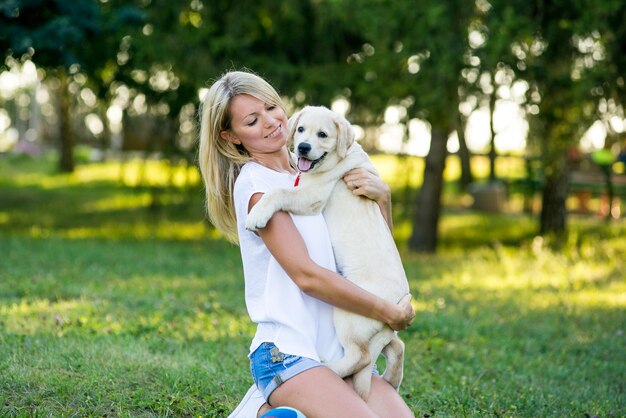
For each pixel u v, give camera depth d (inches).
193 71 483.8
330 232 137.1
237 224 136.5
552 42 442.3
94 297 288.7
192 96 504.1
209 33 500.4
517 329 279.4
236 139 142.0
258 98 139.5
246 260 134.3
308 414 121.5
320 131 141.3
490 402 189.2
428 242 540.7
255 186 134.0
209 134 141.5
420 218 541.0
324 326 130.7
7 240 446.9
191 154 527.2
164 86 518.3
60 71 515.8
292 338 126.1
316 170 140.6
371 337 129.4
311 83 496.4
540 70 431.5
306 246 130.3
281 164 145.6
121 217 662.5
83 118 1075.3
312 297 130.0
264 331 129.3
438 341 250.2
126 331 233.6
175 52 480.4
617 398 196.9
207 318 258.8
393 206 625.9
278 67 500.1
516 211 792.9
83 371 187.5
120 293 298.5
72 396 169.9
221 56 503.8
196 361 203.6
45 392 171.2
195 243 507.8
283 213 130.3
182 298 295.7
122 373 188.1
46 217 651.5
